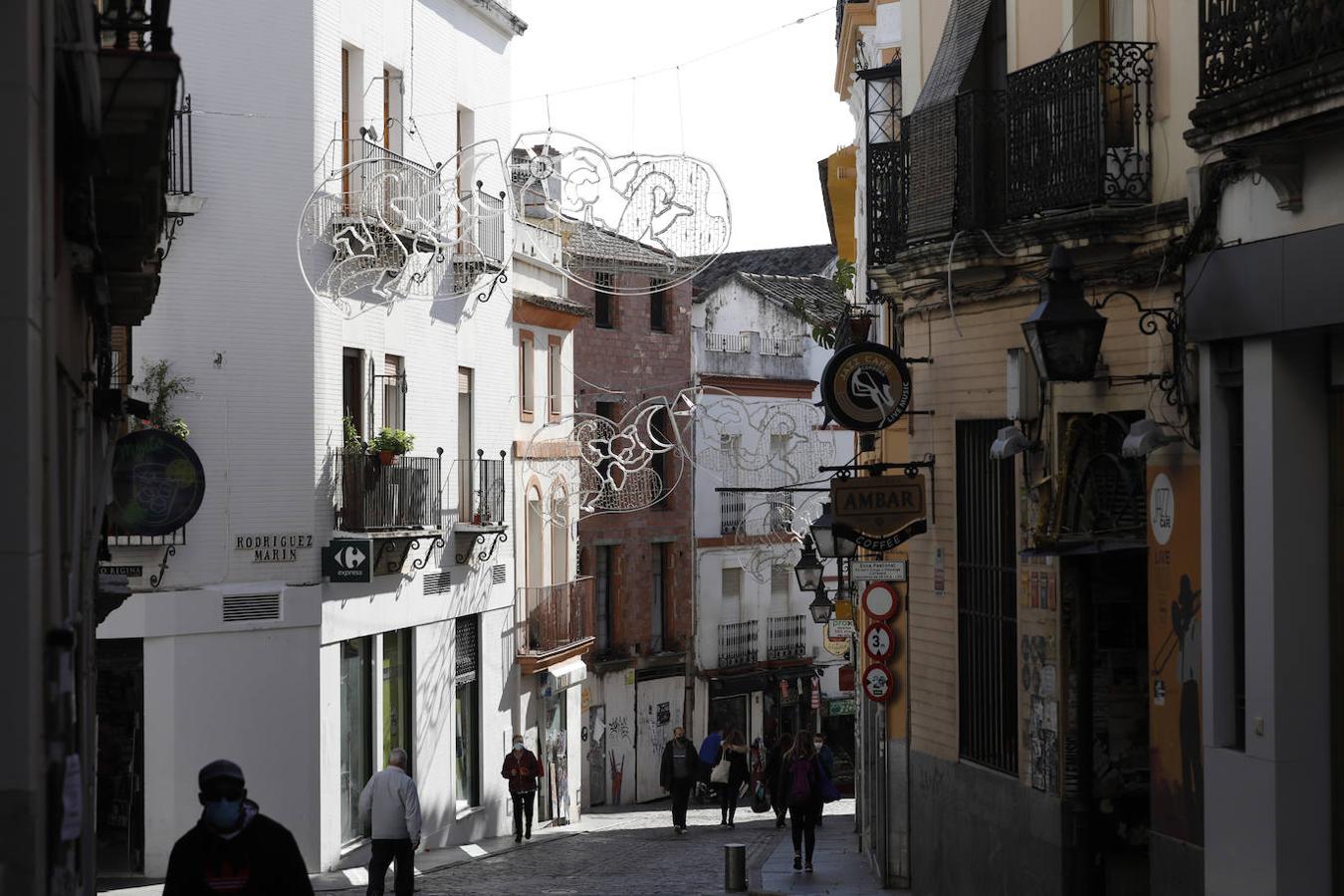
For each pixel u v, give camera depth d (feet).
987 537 50.80
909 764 57.11
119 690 73.51
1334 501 34.22
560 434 117.60
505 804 103.60
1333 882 34.19
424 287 90.74
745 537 160.86
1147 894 44.73
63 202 26.05
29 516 19.57
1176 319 38.75
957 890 52.65
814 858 77.92
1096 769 44.98
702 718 156.46
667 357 149.59
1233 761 35.63
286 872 26.09
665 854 86.43
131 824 73.00
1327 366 34.22
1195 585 38.42
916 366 55.67
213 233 76.43
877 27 78.23
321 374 78.74
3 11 19.54
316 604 77.41
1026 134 44.32
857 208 88.63
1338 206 32.09
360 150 82.89
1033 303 47.11
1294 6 31.07
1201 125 33.53
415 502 86.17
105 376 40.50
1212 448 36.83
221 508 75.72
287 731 76.28
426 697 90.99
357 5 82.69
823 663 175.42
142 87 26.50
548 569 114.21
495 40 101.24
